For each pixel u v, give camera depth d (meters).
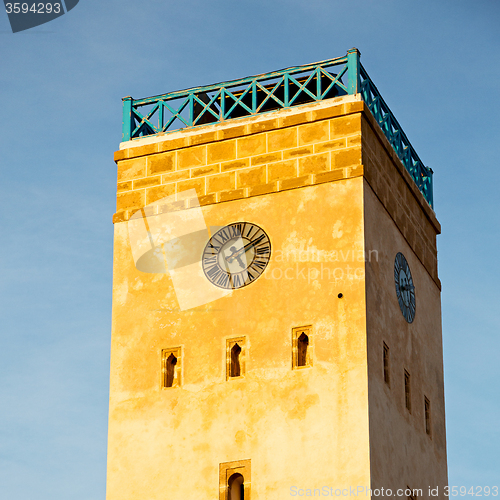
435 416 50.06
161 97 50.47
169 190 49.03
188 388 46.03
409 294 49.56
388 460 44.56
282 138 48.09
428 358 50.38
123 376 47.00
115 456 45.97
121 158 50.03
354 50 48.19
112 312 48.06
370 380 44.22
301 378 44.72
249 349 45.75
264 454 44.16
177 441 45.47
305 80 50.19
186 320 47.00
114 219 49.31
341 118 47.50
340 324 44.97
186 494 44.66
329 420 43.84
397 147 50.97
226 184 48.34
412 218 51.09
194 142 49.16
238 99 49.44
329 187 46.81
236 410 45.09
